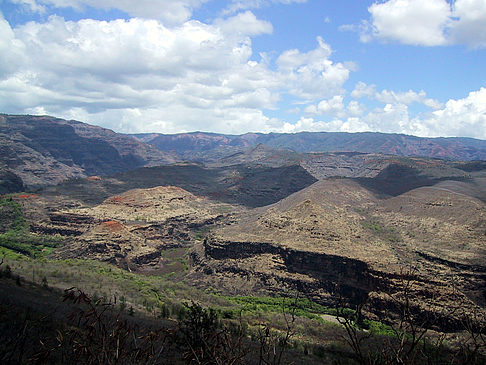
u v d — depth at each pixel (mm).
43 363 16016
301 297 91375
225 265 110625
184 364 19141
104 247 125188
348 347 49438
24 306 37094
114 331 14867
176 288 88625
